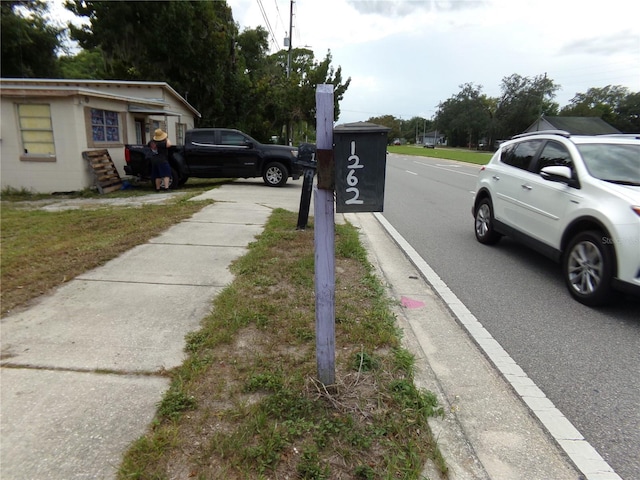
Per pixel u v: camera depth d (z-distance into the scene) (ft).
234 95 91.97
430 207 36.55
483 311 14.89
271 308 13.29
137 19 75.05
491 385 10.43
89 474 7.16
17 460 7.41
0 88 36.19
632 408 9.75
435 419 8.96
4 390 9.24
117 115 45.80
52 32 83.46
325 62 112.37
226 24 88.79
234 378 9.80
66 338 11.48
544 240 18.12
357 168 8.23
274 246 20.42
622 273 13.94
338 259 19.15
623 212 14.11
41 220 26.14
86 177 38.91
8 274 16.10
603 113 250.98
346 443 7.93
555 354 12.05
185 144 43.32
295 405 8.77
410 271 19.19
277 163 44.34
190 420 8.42
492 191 22.86
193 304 13.70
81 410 8.66
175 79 78.95
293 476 7.22
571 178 16.74
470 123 270.26
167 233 22.63
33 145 38.04
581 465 7.97
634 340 12.95
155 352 10.85
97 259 17.88
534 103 225.15
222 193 38.50
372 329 12.33
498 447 8.32
